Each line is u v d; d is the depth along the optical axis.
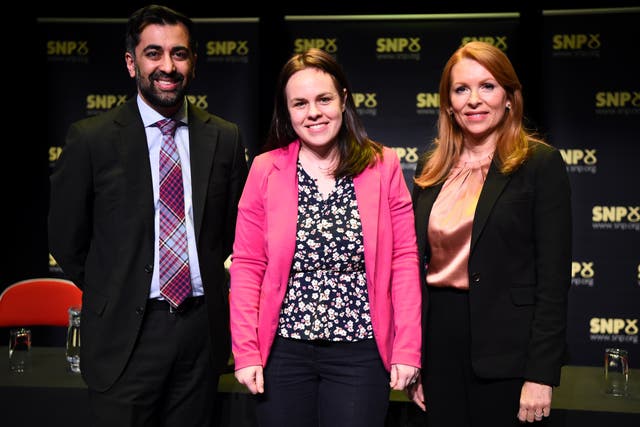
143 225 2.02
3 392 2.28
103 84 4.24
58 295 3.16
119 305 2.00
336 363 1.87
